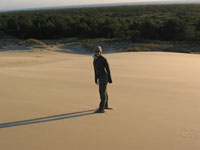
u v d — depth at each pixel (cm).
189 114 431
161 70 1073
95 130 351
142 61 1488
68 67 1230
